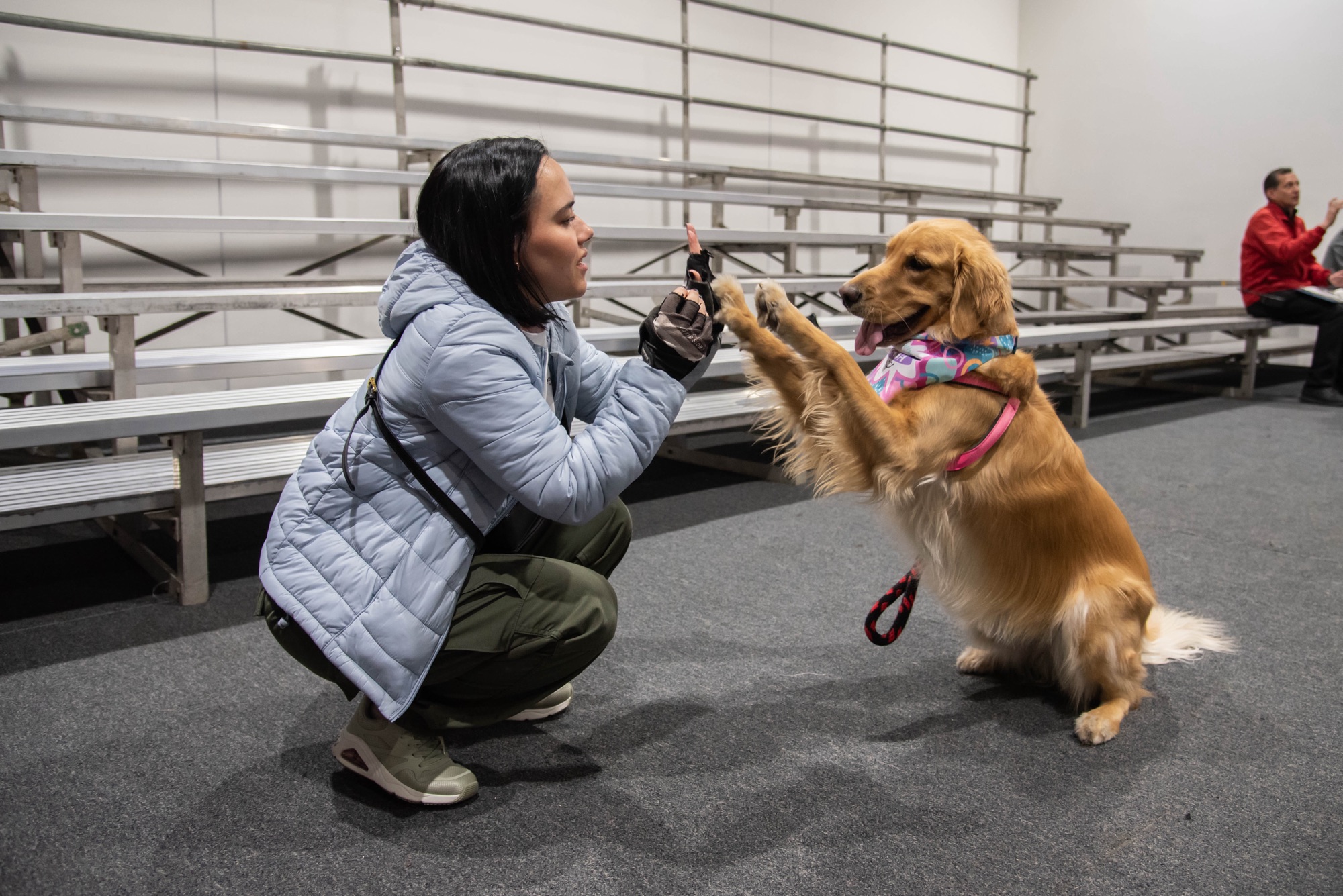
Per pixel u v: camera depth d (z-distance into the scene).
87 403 2.27
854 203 6.11
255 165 3.75
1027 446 1.69
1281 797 1.45
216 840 1.33
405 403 1.25
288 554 1.28
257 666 1.93
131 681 1.86
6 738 1.62
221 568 2.58
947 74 7.94
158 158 4.02
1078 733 1.63
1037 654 1.86
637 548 2.78
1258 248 5.75
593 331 3.31
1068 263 7.80
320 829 1.36
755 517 3.13
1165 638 1.90
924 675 1.92
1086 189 8.26
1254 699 1.80
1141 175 7.88
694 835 1.34
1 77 4.05
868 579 2.50
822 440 1.65
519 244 1.25
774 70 6.78
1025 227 8.65
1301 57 6.86
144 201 4.45
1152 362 5.38
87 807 1.42
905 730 1.68
